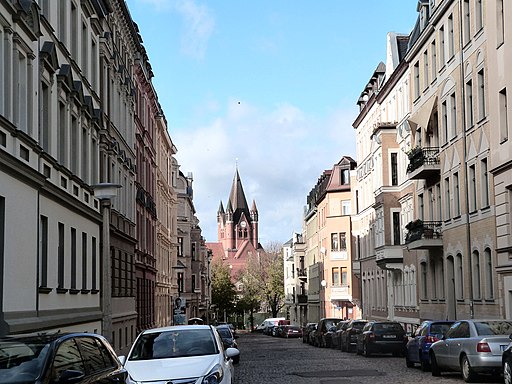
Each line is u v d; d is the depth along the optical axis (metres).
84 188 26.75
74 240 25.09
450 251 35.38
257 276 133.25
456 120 34.19
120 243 35.06
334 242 79.19
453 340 20.75
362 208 62.00
